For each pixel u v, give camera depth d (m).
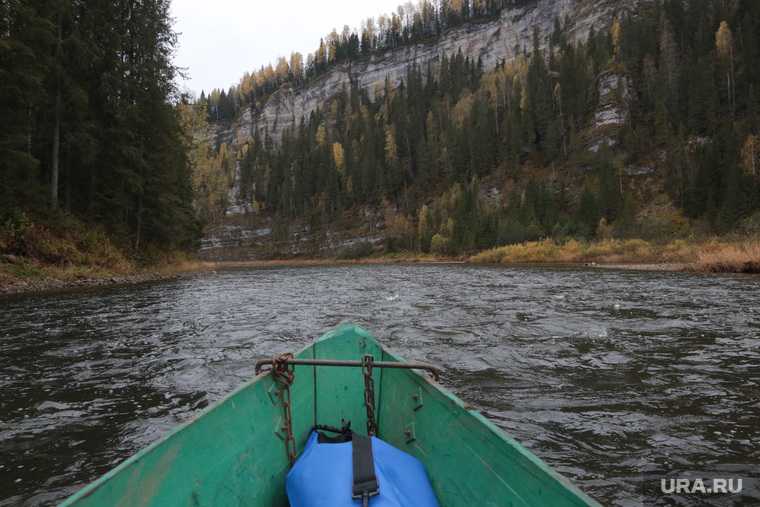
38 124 22.02
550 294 14.20
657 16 102.94
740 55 78.62
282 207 115.12
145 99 24.73
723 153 58.72
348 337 3.82
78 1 22.19
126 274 22.41
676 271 23.58
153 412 4.44
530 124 90.94
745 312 9.71
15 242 17.61
